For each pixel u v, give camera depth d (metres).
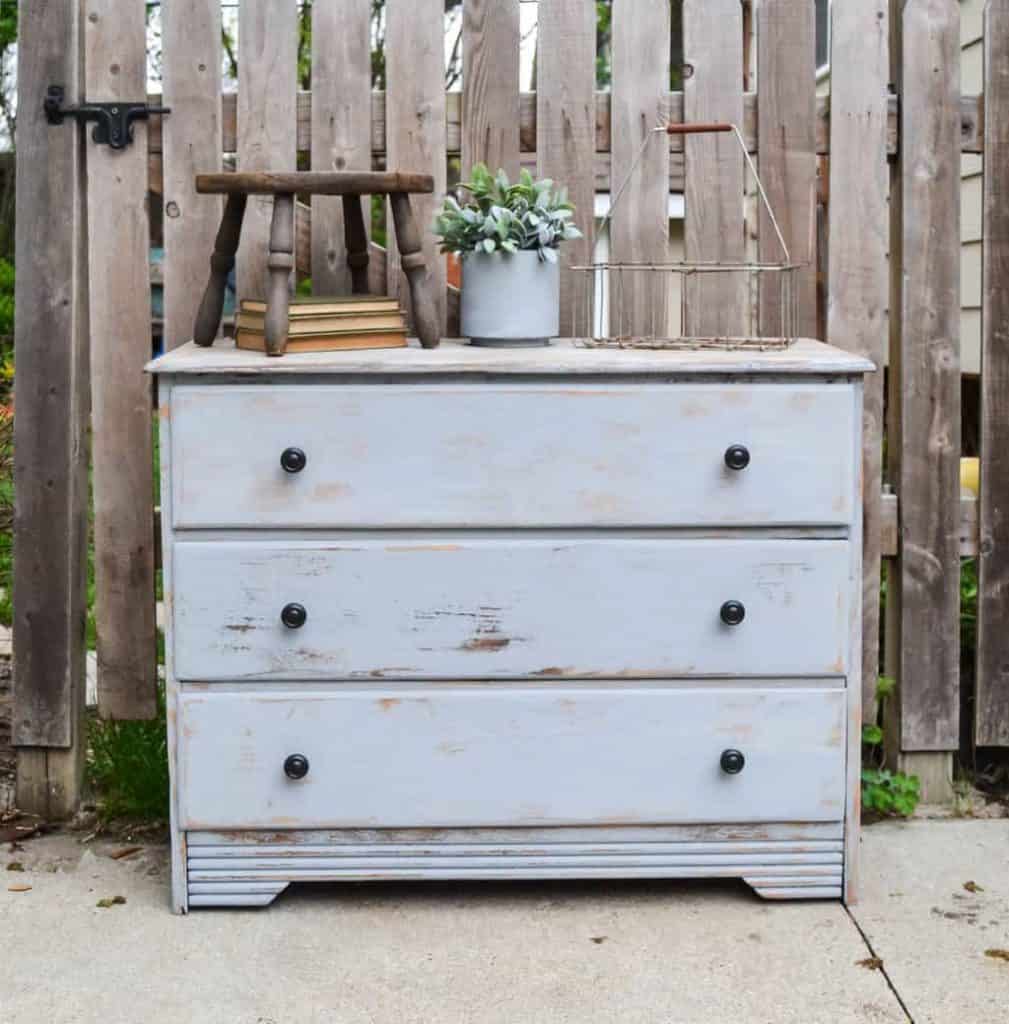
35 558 3.66
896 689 3.81
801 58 3.65
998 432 3.72
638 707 3.11
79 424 3.68
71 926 3.09
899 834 3.59
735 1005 2.74
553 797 3.13
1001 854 3.46
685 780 3.13
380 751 3.11
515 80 3.66
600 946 2.99
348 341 3.23
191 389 3.02
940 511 3.74
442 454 3.04
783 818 3.15
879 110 3.66
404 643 3.09
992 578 3.76
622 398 3.04
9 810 3.73
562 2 3.64
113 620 3.72
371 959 2.94
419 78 3.64
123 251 3.65
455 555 3.07
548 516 3.06
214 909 3.18
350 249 3.60
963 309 6.02
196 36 3.62
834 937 3.03
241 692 3.10
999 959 2.93
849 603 3.11
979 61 5.66
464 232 3.33
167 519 3.05
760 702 3.12
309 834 3.15
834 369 3.02
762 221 3.70
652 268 3.46
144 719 3.75
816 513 3.07
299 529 3.06
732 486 3.06
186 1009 2.73
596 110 3.67
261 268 3.67
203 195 3.64
